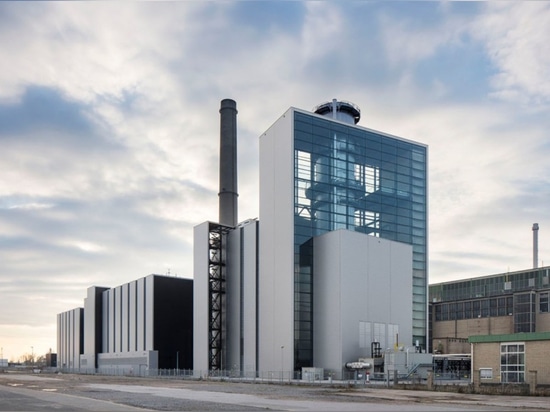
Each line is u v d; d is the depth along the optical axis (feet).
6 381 231.30
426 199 310.04
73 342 526.98
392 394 140.46
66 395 134.72
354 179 284.41
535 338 170.40
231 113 364.99
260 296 278.87
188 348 394.52
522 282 337.11
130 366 402.52
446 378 235.61
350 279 253.65
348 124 287.69
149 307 390.21
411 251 286.87
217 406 102.53
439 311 377.71
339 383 204.74
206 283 315.17
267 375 262.26
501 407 100.78
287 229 262.26
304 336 257.34
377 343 251.60
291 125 268.41
